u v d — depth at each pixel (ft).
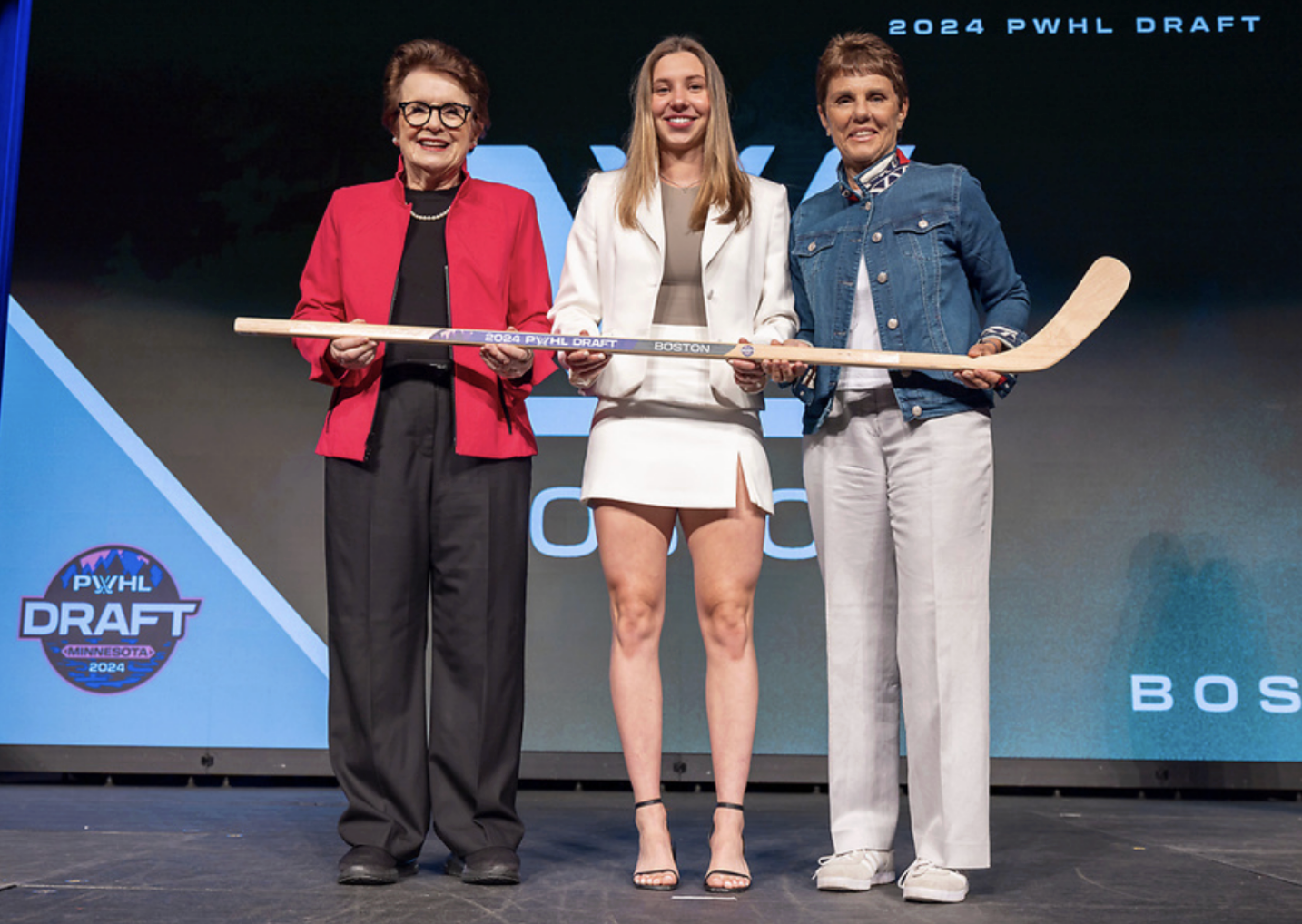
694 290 7.18
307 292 7.46
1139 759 12.13
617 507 7.03
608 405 7.12
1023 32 12.89
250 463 12.84
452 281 7.15
